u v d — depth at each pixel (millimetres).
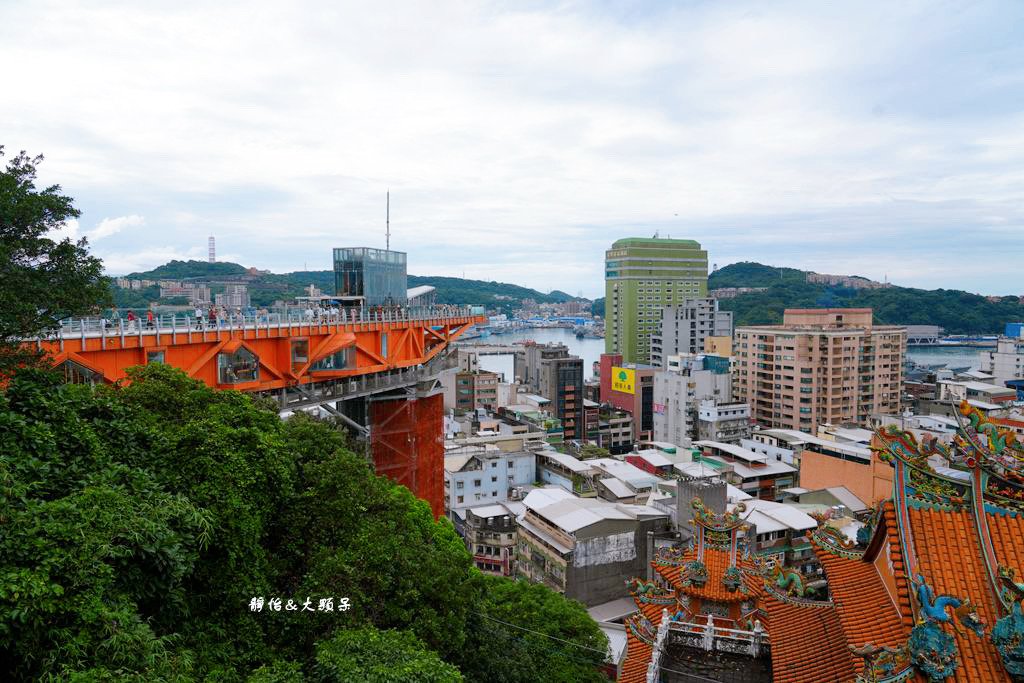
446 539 37594
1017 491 18047
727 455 114688
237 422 30219
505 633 35125
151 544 18078
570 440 152250
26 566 15422
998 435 18031
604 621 64312
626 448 166500
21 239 29453
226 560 22234
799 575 25719
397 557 27203
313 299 78500
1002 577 16094
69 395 24781
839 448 94375
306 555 27250
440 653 27250
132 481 21031
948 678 15781
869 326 170625
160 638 16703
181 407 30141
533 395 171750
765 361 157750
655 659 24484
